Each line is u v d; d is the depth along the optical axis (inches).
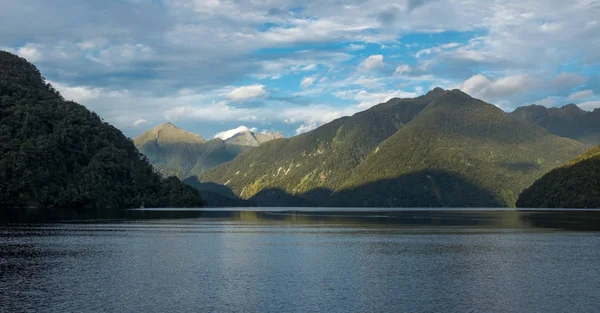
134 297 2271.2
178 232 5324.8
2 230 5275.6
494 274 2842.0
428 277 2753.4
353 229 5940.0
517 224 6791.3
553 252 3708.2
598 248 3941.9
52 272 2824.8
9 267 2970.0
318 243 4315.9
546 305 2181.3
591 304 2194.9
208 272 2861.7
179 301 2210.9
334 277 2743.6
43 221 6865.2
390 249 3902.6
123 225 6274.6
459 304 2192.4
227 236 4921.3
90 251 3661.4
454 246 4089.6
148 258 3353.8
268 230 5748.0
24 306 2110.0
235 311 2073.1
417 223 7209.6
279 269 2972.4
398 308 2128.4
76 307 2102.6
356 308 2124.8
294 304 2177.7
